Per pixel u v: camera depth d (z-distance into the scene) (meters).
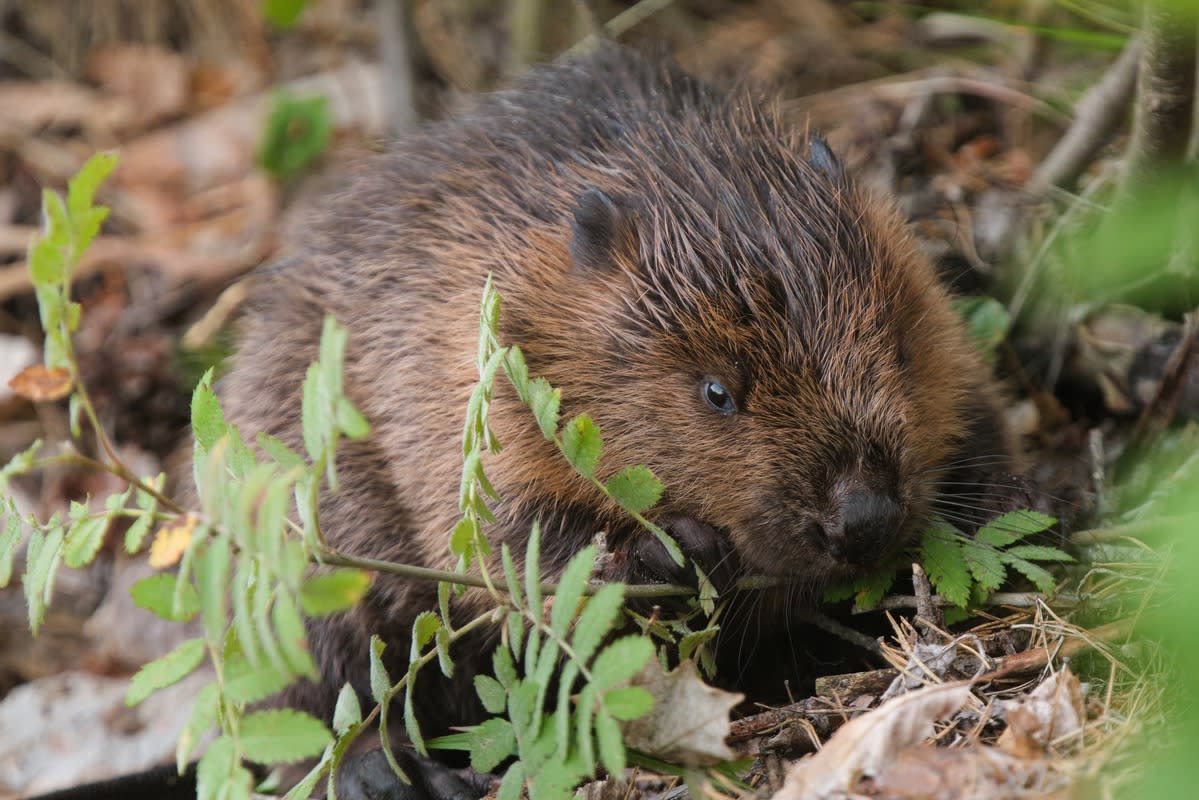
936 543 5.35
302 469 3.87
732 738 4.81
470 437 4.59
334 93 10.55
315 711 6.34
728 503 5.26
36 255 3.82
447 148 6.30
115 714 7.50
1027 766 3.97
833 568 5.11
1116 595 5.12
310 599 3.49
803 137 6.35
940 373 5.65
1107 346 7.01
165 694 7.62
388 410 5.91
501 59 10.02
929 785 3.96
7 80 11.19
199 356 8.68
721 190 5.45
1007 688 4.78
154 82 11.00
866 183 6.18
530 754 4.09
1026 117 8.25
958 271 7.29
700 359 5.24
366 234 6.29
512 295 5.63
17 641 8.10
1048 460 6.91
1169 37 5.64
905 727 4.12
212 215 10.19
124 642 8.01
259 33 11.11
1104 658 4.74
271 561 3.50
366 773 5.75
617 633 5.48
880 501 4.95
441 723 6.24
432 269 5.91
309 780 4.58
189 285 9.47
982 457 5.95
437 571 4.53
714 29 9.88
